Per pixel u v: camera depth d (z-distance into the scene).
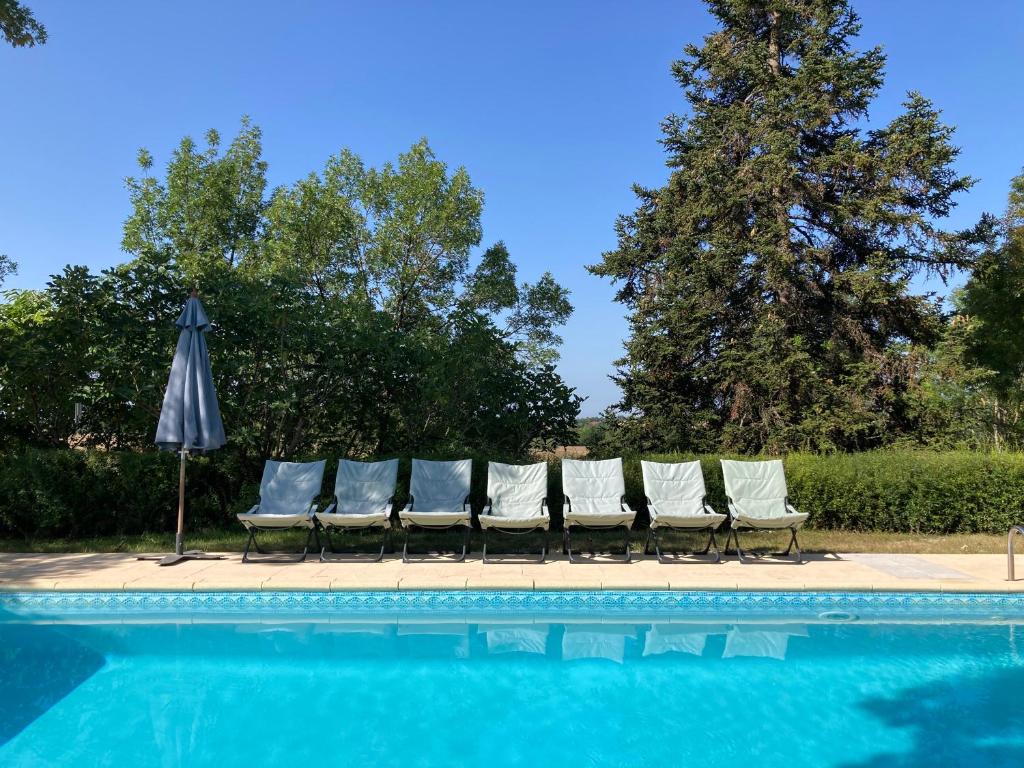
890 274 13.88
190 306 7.73
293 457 10.13
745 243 14.52
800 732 3.98
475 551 8.10
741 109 15.24
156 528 9.23
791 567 7.27
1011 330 18.72
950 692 4.54
